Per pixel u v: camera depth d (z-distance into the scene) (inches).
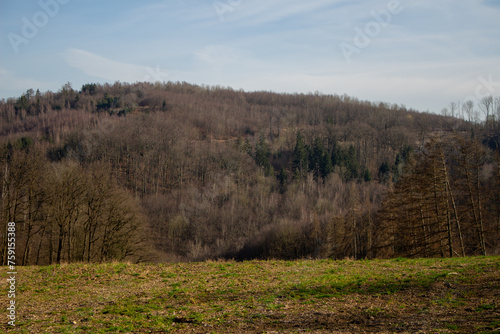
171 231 2652.6
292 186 3371.1
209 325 446.6
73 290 628.7
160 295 589.6
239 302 538.3
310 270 745.6
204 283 659.4
